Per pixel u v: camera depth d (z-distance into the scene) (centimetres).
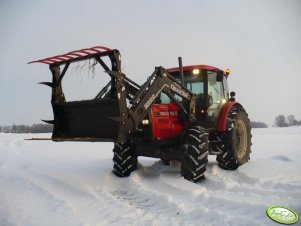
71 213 313
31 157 762
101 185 427
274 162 546
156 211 318
